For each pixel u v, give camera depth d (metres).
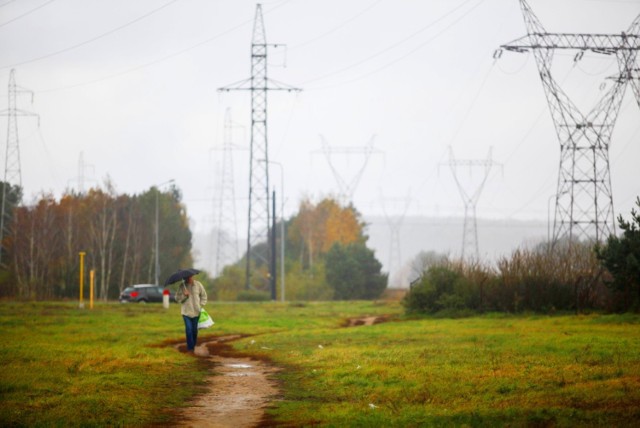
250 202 184.62
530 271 86.81
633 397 27.70
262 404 32.44
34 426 26.55
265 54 180.62
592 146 125.50
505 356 41.59
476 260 99.00
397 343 52.97
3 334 63.97
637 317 66.69
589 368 35.38
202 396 34.53
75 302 149.62
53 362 42.84
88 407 30.20
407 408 29.30
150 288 148.00
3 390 33.34
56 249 198.00
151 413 30.38
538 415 25.91
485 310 89.38
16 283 188.75
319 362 43.81
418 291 96.12
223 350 55.53
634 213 74.75
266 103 180.75
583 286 83.00
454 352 44.62
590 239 118.25
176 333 69.00
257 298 179.88
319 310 115.19
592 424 24.28
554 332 57.00
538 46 125.00
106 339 60.12
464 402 29.78
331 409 30.06
